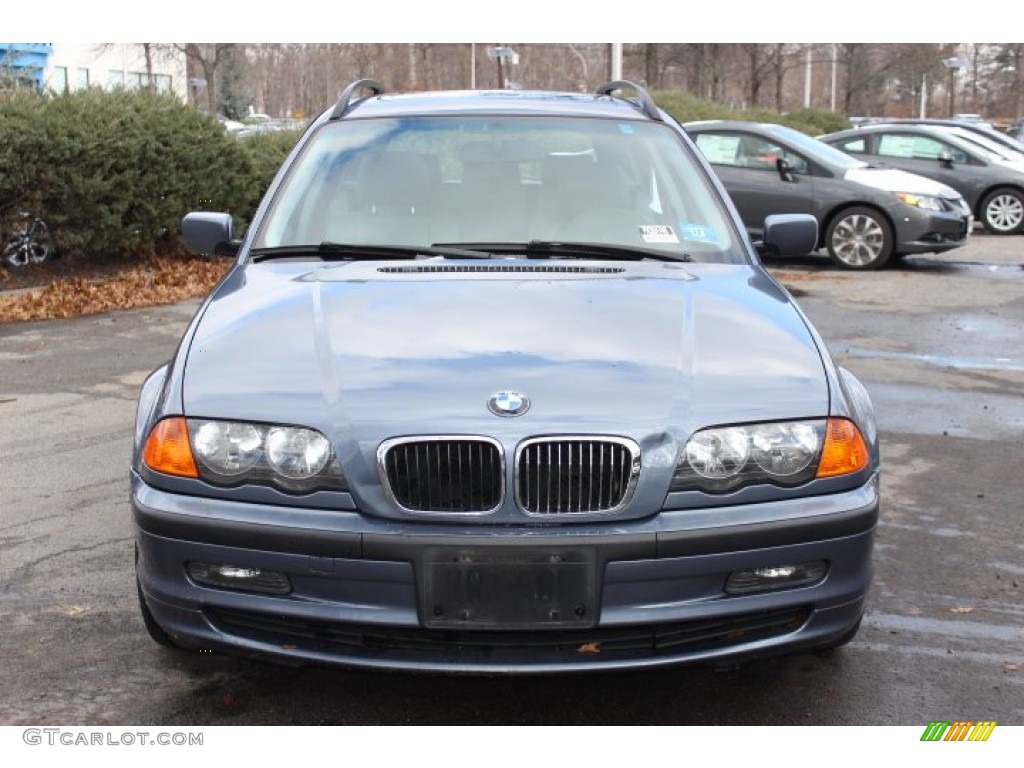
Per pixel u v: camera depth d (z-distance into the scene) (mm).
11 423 6391
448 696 3385
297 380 3086
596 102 4910
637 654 2928
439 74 28719
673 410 2982
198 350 3283
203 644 3051
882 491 5398
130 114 11031
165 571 3033
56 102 10531
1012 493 5383
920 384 7602
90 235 10836
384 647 2939
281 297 3570
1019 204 17547
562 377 3051
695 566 2896
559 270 3822
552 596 2852
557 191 4316
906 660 3674
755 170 13680
